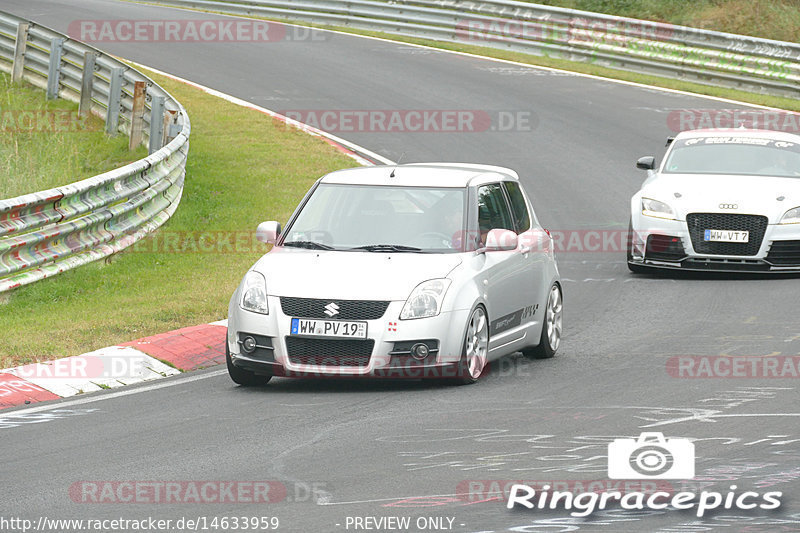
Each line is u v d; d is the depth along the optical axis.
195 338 40.69
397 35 129.50
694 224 54.16
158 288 49.53
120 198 54.69
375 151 84.06
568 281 54.75
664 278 55.31
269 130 88.69
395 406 32.16
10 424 30.75
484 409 31.52
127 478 25.36
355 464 26.17
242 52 118.31
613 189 75.38
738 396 32.66
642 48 113.44
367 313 33.72
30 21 91.19
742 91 107.25
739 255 53.56
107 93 81.75
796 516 22.09
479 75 110.06
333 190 38.38
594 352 40.06
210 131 87.69
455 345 34.06
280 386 35.38
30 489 24.66
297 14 135.25
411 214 37.06
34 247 48.28
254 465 26.27
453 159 82.00
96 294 48.56
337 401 32.94
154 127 73.19
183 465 26.34
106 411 32.12
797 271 53.78
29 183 65.38
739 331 42.62
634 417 30.27
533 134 89.75
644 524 21.77
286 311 34.09
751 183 55.59
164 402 33.16
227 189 72.12
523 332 38.28
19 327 42.12
